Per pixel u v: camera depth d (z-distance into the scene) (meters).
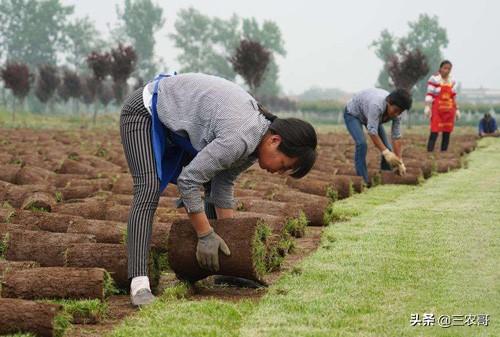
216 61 99.38
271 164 4.78
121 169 12.56
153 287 5.24
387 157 10.56
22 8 93.00
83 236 5.74
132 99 4.95
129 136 4.90
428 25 89.31
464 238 7.02
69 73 57.62
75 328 4.40
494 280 5.39
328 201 8.39
